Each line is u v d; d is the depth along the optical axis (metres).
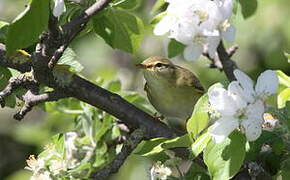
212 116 3.84
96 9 3.85
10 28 3.81
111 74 4.26
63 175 3.94
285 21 4.38
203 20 3.88
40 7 3.81
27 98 3.89
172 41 3.98
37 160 3.94
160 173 3.91
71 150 3.99
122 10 3.94
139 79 4.40
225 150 3.84
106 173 3.90
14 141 4.40
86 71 4.42
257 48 4.39
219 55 3.99
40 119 4.42
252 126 3.84
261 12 4.39
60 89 3.89
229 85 3.84
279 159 3.89
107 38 3.95
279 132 3.87
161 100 4.11
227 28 3.88
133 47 3.95
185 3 3.88
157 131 3.90
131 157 4.32
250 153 3.87
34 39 3.82
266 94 3.85
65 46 3.85
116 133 4.00
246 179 3.89
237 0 4.00
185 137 3.86
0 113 4.43
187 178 3.91
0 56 3.90
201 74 4.35
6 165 4.40
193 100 4.11
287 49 4.38
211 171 3.84
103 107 3.91
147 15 4.30
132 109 3.91
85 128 4.01
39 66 3.86
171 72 4.11
